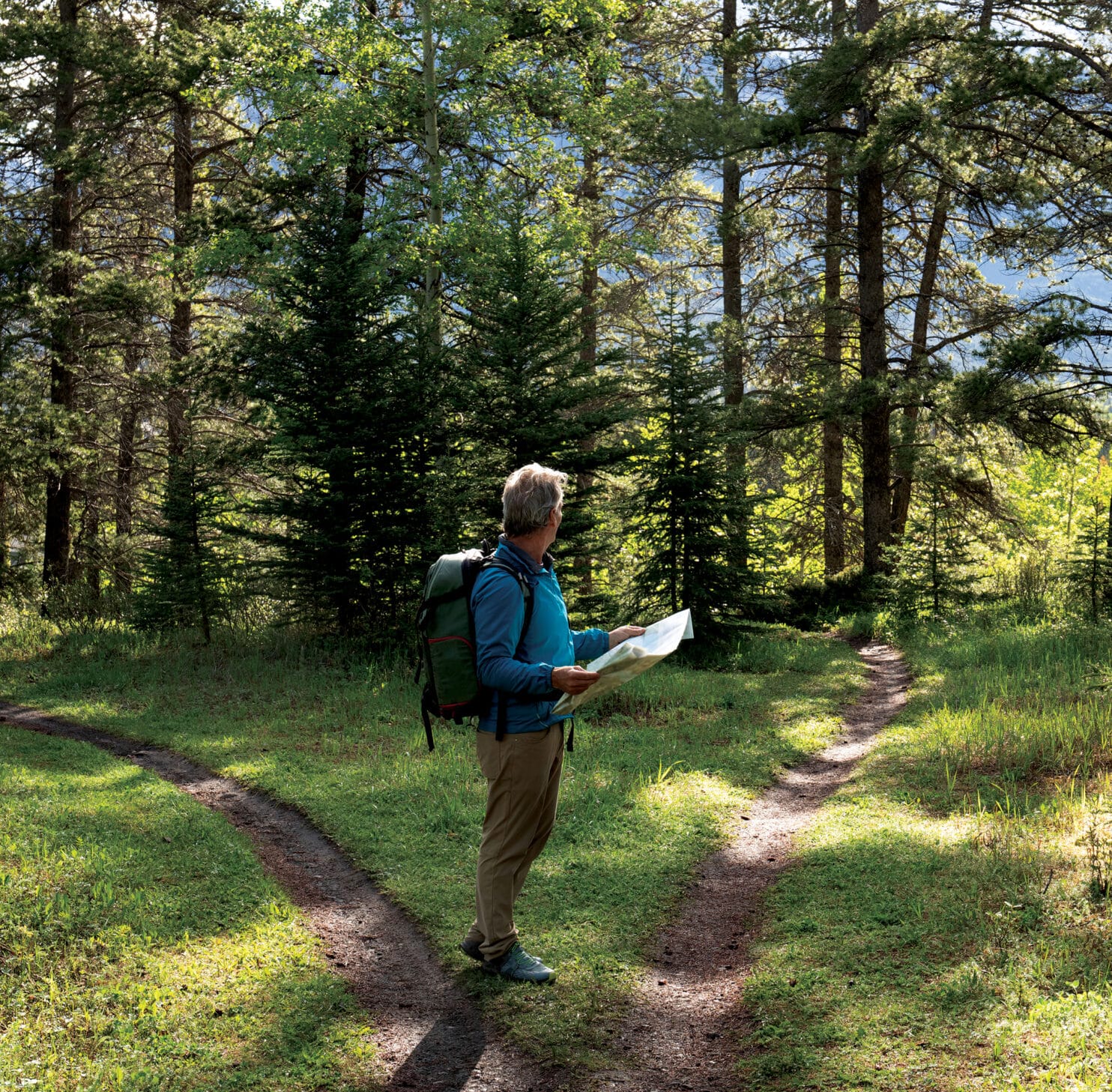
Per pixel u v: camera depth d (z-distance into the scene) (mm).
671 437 15086
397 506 13336
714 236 24547
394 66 16219
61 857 5273
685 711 10586
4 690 11703
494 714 3945
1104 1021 3320
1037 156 19828
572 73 17406
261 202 18391
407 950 4621
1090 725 7660
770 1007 3914
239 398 20312
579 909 5047
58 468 18359
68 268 19734
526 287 13312
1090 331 15430
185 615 15477
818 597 21922
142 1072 3436
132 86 17828
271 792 7305
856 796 7066
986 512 23531
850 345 27016
